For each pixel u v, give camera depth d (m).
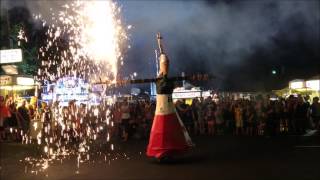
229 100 21.08
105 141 17.98
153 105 20.09
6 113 17.39
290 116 18.48
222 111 19.64
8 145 16.08
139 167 9.68
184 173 8.59
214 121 19.72
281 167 8.98
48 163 11.31
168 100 9.79
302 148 12.29
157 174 8.64
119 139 18.88
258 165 9.32
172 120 9.73
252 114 18.58
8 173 9.85
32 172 9.85
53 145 16.39
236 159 10.32
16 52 18.56
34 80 19.44
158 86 9.80
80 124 18.86
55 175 9.27
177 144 9.60
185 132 9.87
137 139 18.72
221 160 10.20
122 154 12.70
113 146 15.56
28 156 13.05
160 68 9.98
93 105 21.23
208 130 19.91
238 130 19.28
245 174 8.29
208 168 9.06
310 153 11.12
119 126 19.84
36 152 14.11
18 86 19.20
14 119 17.80
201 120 19.98
